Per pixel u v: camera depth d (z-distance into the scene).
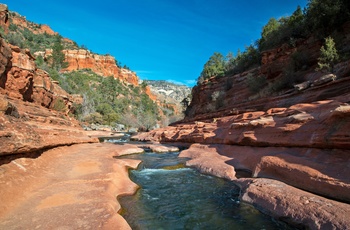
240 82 31.75
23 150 7.86
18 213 5.30
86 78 112.81
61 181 7.97
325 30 20.00
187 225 5.96
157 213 6.72
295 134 9.41
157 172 12.03
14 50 25.84
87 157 12.85
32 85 29.02
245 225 5.89
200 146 18.11
